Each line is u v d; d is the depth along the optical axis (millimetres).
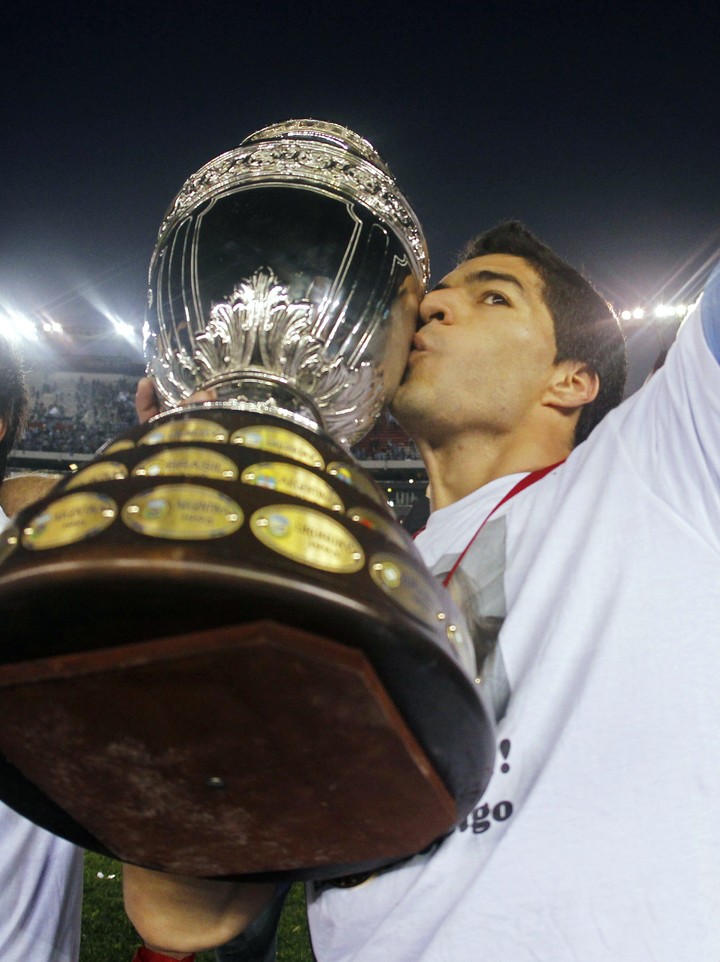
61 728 587
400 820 680
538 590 989
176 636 514
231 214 955
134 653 510
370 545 572
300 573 497
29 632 526
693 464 971
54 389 23469
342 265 936
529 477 1143
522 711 920
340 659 506
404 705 580
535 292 1237
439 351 1195
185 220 991
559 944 798
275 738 572
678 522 955
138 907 956
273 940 1521
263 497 551
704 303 988
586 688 894
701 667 873
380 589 539
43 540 526
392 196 1033
